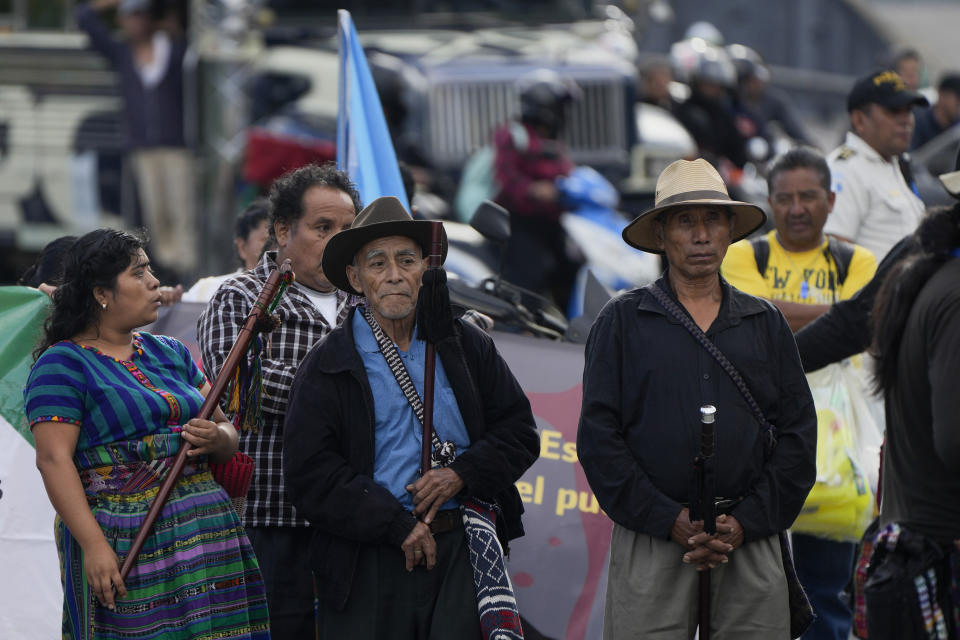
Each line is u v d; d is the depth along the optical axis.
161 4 33.78
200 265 34.25
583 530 15.66
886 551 12.11
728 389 12.91
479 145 35.91
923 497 11.96
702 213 13.15
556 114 31.95
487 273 24.47
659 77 40.09
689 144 37.75
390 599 12.70
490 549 12.76
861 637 12.59
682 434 12.85
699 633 13.07
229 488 13.38
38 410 12.43
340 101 17.72
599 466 12.95
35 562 14.88
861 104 19.44
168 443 12.71
